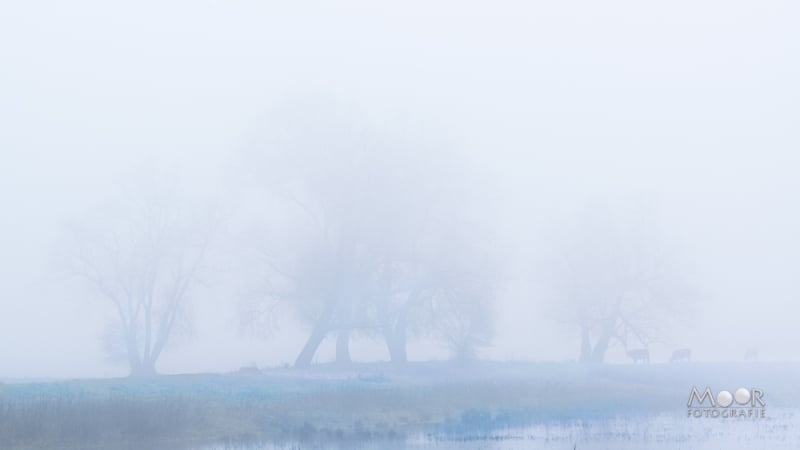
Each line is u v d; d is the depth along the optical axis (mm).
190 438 59719
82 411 59094
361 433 62219
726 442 55500
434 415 70812
